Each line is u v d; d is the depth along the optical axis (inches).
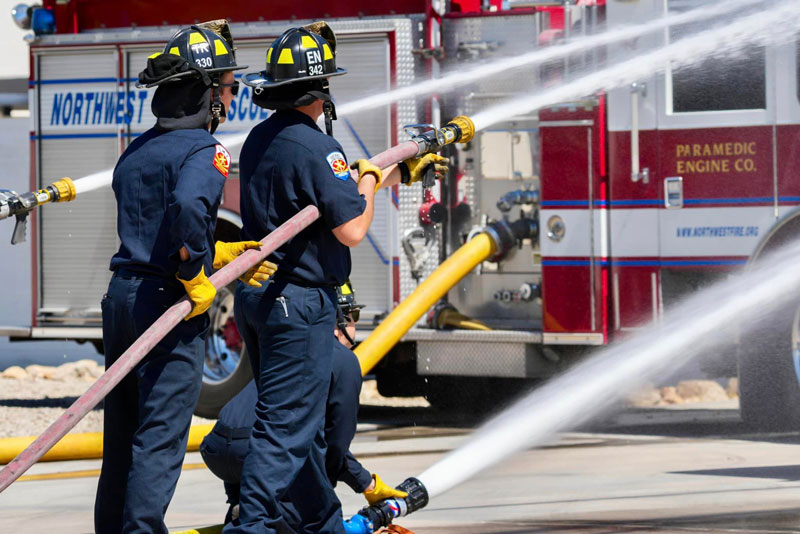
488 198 836.6
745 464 641.0
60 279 914.1
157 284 412.2
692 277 755.4
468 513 537.6
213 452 459.8
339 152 426.3
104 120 900.0
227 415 461.1
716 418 825.5
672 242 757.9
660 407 900.6
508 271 830.5
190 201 390.3
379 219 835.4
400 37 831.7
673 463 651.5
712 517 509.7
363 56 839.7
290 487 442.0
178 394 412.2
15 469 363.6
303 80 425.4
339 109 840.3
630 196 767.1
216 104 429.4
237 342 847.1
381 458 701.9
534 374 808.3
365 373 769.6
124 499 436.8
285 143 425.7
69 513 577.9
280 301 421.7
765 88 734.5
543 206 787.4
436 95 829.2
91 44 899.4
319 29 464.8
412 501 473.1
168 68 415.8
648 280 764.6
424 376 917.8
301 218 411.2
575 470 641.0
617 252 772.0
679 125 754.2
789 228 728.3
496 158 831.7
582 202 778.2
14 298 1423.5
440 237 842.8
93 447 745.6
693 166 751.1
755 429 746.8
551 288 786.2
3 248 1423.5
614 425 808.3
